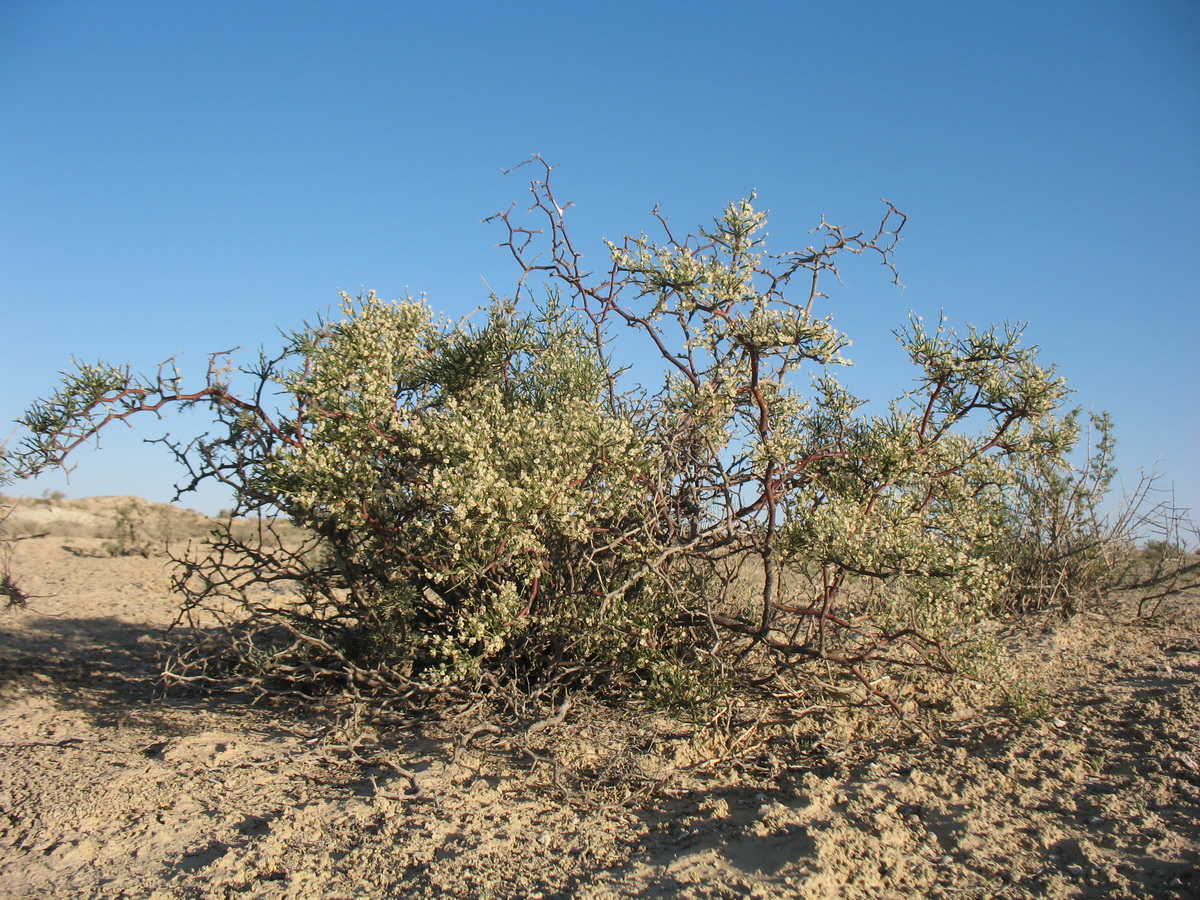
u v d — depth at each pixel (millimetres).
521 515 5125
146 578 13695
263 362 6227
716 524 6070
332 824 4398
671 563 6168
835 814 4316
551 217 6613
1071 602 9469
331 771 5273
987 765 4922
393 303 6402
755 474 5996
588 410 5777
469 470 5160
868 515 5906
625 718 6008
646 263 5262
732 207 5562
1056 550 9742
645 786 4891
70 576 13453
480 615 5543
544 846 4086
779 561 5867
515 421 5598
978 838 3918
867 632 6449
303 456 5512
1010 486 7039
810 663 6602
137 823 4465
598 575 5973
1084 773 4688
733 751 5520
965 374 6078
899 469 5891
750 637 6668
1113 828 3893
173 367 5754
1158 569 10406
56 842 4246
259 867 3922
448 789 4824
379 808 4559
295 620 6902
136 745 5758
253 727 6156
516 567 5879
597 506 5613
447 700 6387
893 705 5801
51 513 20672
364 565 6434
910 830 4070
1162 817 3982
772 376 6125
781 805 4414
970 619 5801
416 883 3713
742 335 5207
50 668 7836
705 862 3777
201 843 4223
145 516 21750
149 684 7484
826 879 3510
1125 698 6113
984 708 6223
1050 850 3771
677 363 5918
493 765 5230
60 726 6180
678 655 6262
